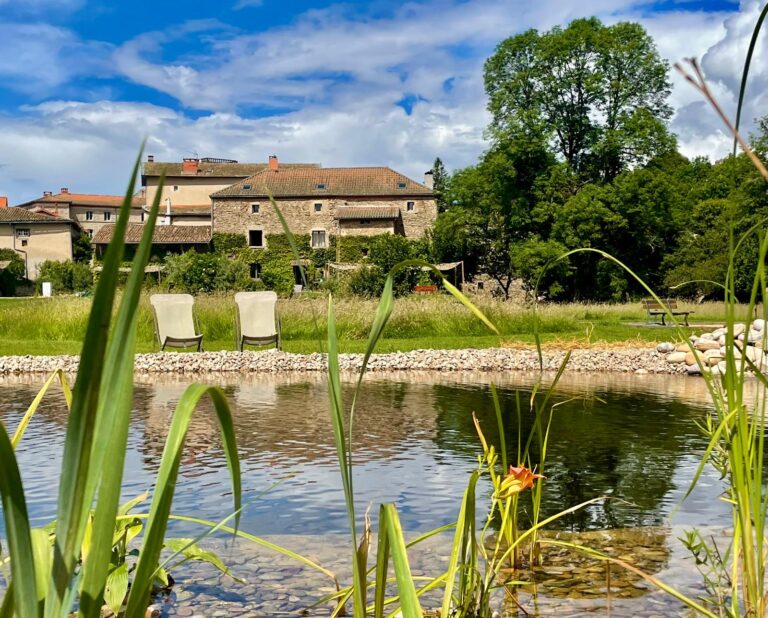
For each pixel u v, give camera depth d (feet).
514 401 24.06
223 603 7.14
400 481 13.05
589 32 106.52
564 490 12.31
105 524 2.15
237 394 26.03
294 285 134.10
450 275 122.72
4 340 48.37
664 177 104.42
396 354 37.96
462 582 5.34
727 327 4.54
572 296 106.83
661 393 26.40
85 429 1.93
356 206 142.41
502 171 108.99
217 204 141.69
